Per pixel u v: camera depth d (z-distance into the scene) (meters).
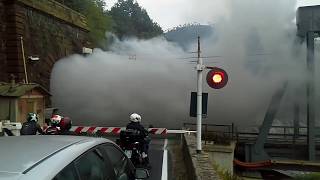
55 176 2.97
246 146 29.02
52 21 30.39
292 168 27.52
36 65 27.28
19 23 25.08
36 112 19.41
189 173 11.15
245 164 27.61
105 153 4.40
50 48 29.73
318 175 28.73
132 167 5.48
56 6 31.08
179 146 20.22
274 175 28.72
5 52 24.47
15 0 24.67
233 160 26.83
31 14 27.02
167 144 21.09
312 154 27.73
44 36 28.83
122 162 4.98
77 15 35.47
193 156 11.05
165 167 13.68
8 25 24.67
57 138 4.09
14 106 17.86
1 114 17.92
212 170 8.88
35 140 3.89
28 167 2.92
